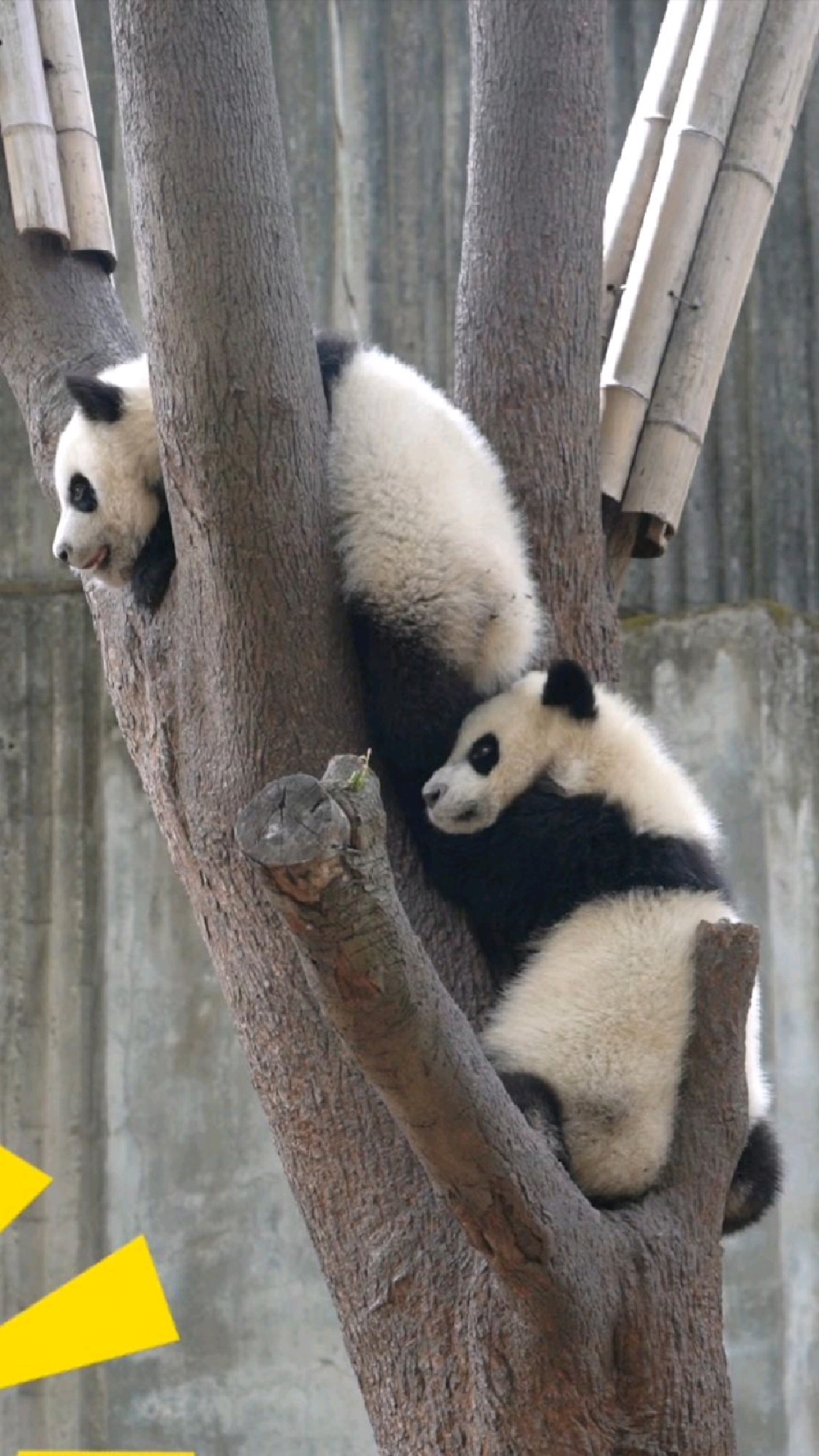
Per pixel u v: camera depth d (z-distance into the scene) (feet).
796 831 64.39
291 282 28.09
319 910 20.29
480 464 32.81
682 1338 25.50
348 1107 27.86
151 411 36.09
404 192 73.26
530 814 31.24
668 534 37.09
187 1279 62.54
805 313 72.13
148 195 27.61
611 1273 25.03
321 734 28.50
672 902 30.12
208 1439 60.59
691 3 40.37
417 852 30.78
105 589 34.88
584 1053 27.66
